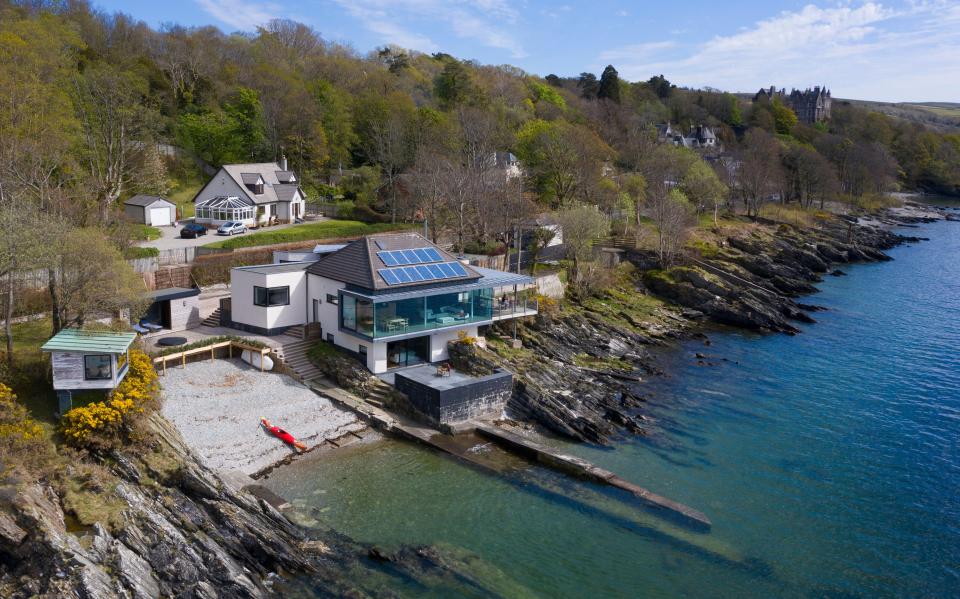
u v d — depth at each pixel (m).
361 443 41.59
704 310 77.19
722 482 39.06
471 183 76.56
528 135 115.25
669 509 35.22
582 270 76.75
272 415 42.25
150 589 26.19
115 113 75.94
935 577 30.81
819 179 145.75
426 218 81.62
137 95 90.75
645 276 83.50
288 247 71.31
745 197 130.25
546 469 39.34
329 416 43.56
